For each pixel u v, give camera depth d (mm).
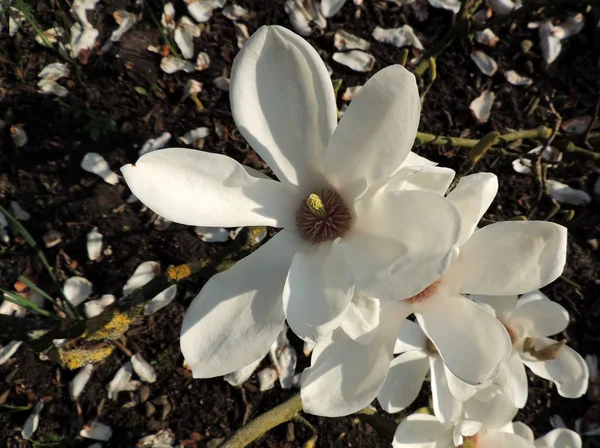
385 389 262
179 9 403
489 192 179
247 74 193
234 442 270
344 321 183
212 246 386
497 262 187
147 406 371
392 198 178
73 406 370
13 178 381
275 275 204
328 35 406
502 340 174
